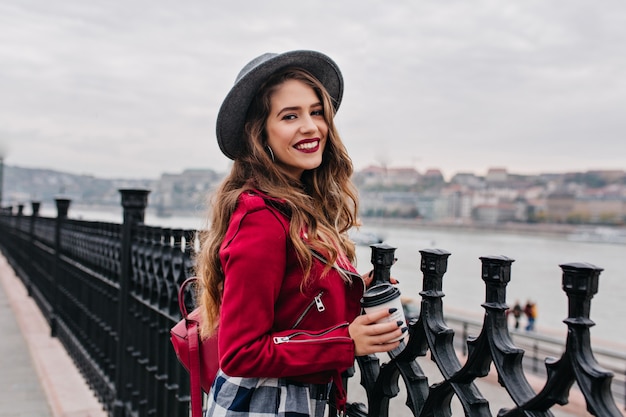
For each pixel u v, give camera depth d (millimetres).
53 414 4238
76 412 4145
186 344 1634
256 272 1318
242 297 1314
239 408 1453
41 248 8148
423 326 1388
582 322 1005
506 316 1202
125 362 3594
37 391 4824
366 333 1320
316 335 1347
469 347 1261
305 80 1550
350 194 1681
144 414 3254
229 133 1569
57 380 4895
